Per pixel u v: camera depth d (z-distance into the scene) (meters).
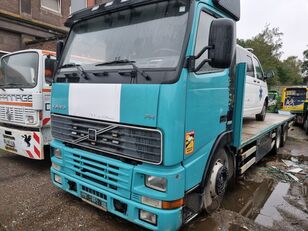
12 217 3.40
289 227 3.48
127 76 2.67
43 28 12.16
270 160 6.71
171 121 2.41
